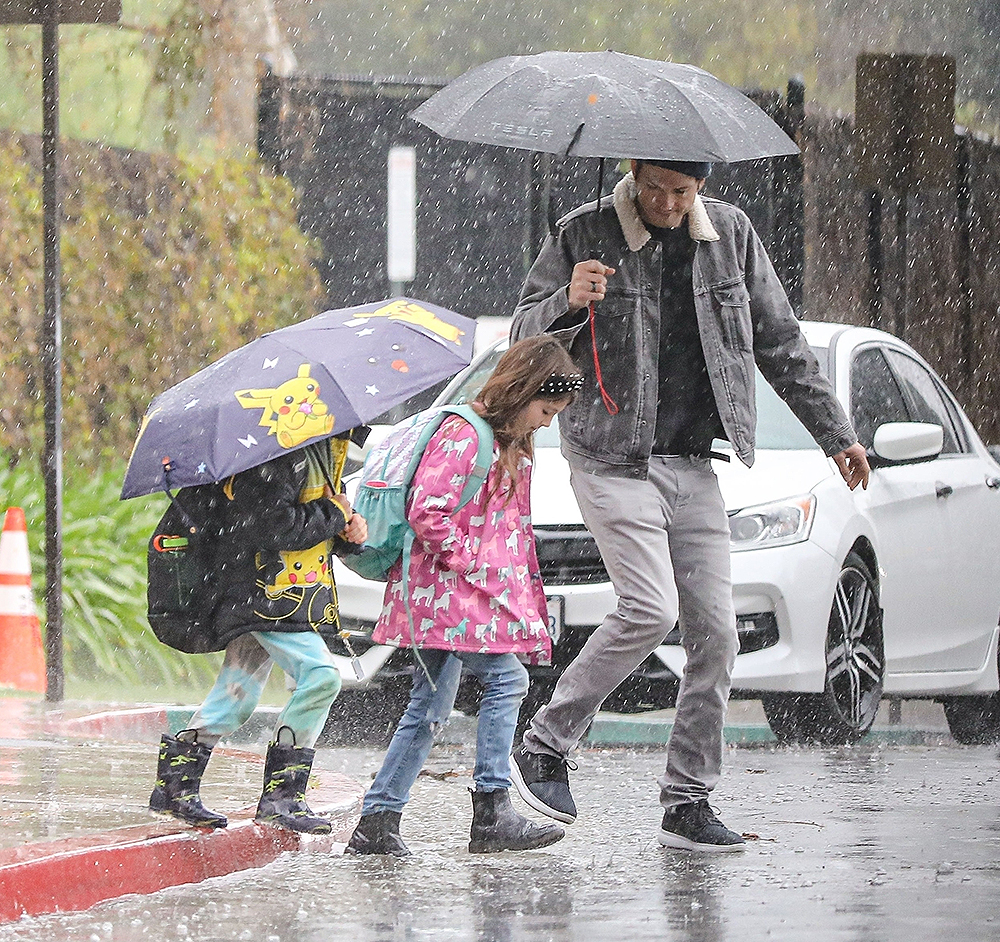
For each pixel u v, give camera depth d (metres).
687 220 19.83
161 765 19.48
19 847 17.59
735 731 30.05
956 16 73.50
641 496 19.66
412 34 76.62
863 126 41.50
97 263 46.38
